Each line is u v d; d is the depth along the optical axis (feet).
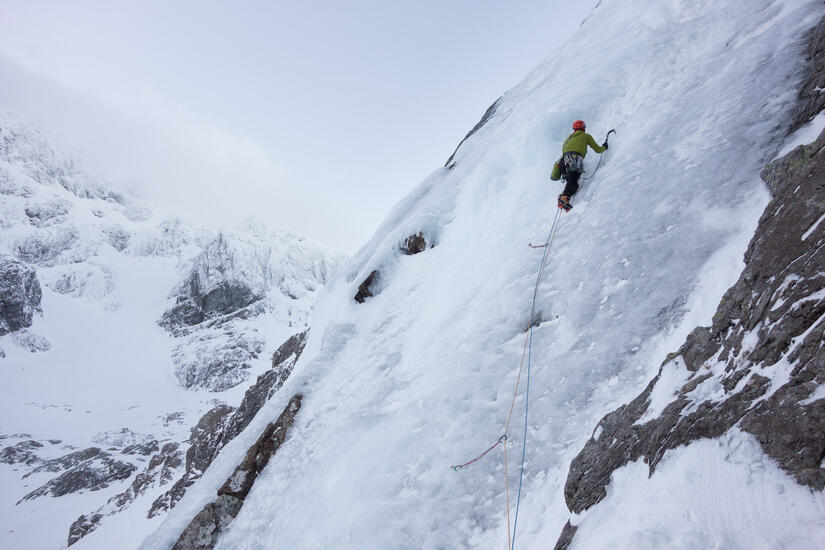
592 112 27.66
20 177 527.40
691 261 14.76
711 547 5.81
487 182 32.83
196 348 351.67
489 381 18.44
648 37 28.58
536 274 21.53
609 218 19.84
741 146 16.31
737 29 22.66
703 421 8.02
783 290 8.50
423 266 36.06
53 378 285.43
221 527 25.94
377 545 15.10
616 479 9.77
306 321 424.46
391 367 27.45
